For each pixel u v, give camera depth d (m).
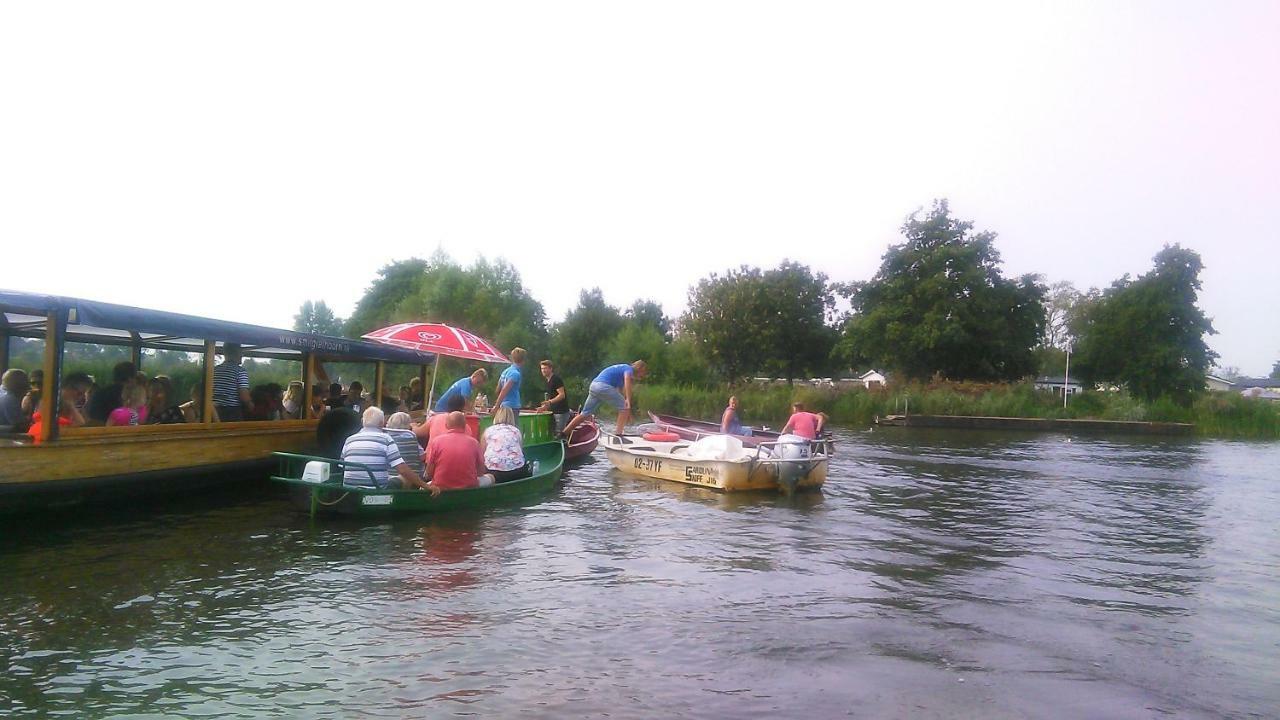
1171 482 17.92
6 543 8.60
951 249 51.88
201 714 4.56
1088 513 13.02
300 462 13.45
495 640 5.87
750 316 57.78
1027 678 5.47
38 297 9.08
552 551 8.73
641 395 42.31
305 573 7.57
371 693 4.89
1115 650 6.14
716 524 10.70
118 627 5.98
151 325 10.13
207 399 11.84
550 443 15.95
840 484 15.68
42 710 4.58
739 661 5.59
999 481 17.11
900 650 5.94
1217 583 8.45
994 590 7.82
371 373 20.14
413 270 62.72
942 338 50.16
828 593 7.43
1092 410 42.00
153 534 9.14
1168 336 58.53
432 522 10.12
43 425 9.22
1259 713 5.00
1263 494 16.06
